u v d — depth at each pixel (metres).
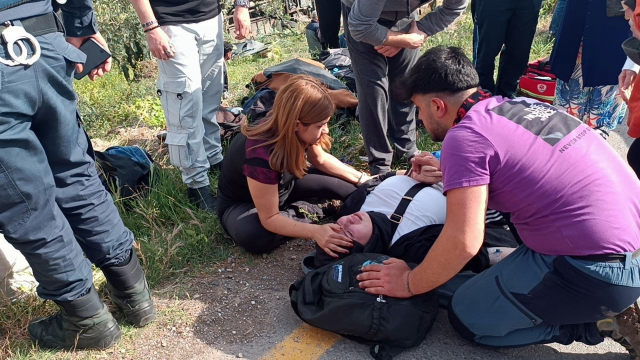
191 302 2.80
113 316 2.68
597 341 2.29
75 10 2.41
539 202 2.05
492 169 2.06
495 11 4.22
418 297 2.37
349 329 2.37
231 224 3.08
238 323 2.65
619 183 2.07
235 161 2.95
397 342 2.38
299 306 2.51
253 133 2.82
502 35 4.33
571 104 3.97
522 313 2.21
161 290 2.89
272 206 2.88
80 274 2.31
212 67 3.64
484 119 2.12
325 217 3.43
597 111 3.92
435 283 2.22
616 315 2.19
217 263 3.10
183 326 2.64
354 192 3.24
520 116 2.14
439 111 2.28
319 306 2.48
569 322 2.22
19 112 1.98
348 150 4.22
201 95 3.43
